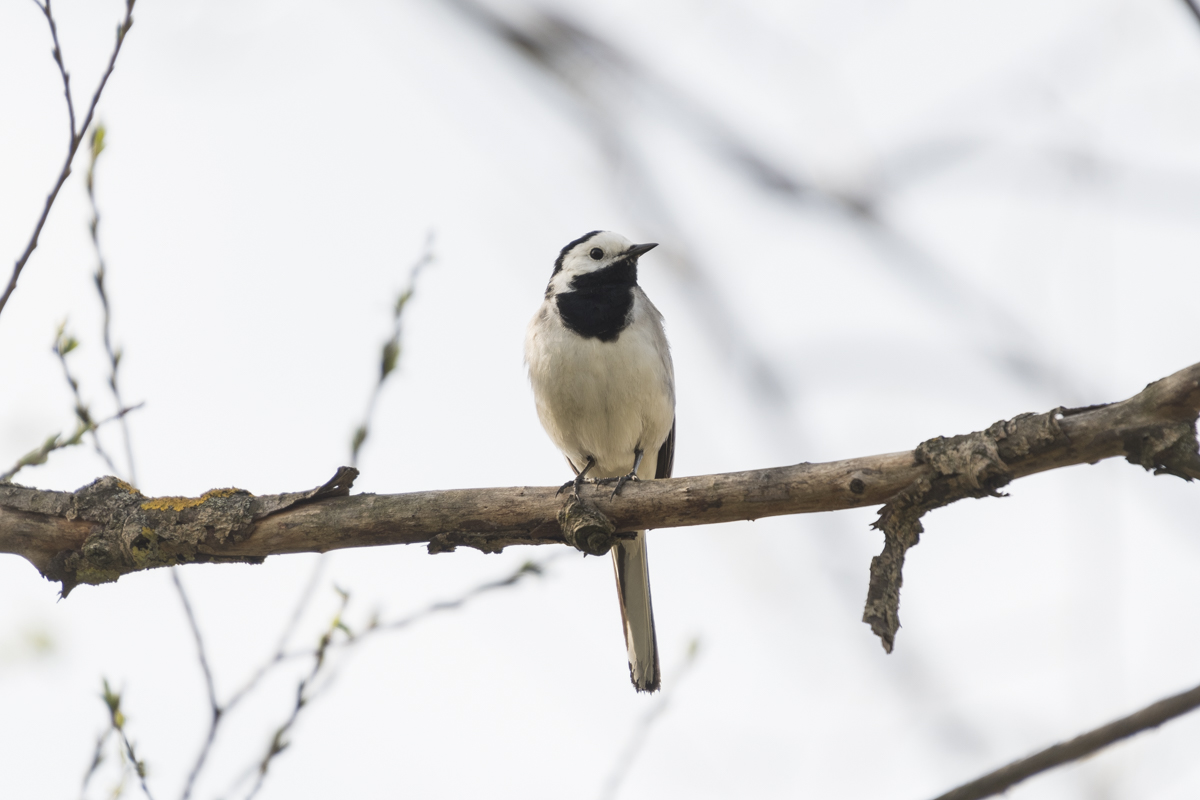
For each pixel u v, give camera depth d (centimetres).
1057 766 564
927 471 865
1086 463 827
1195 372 771
